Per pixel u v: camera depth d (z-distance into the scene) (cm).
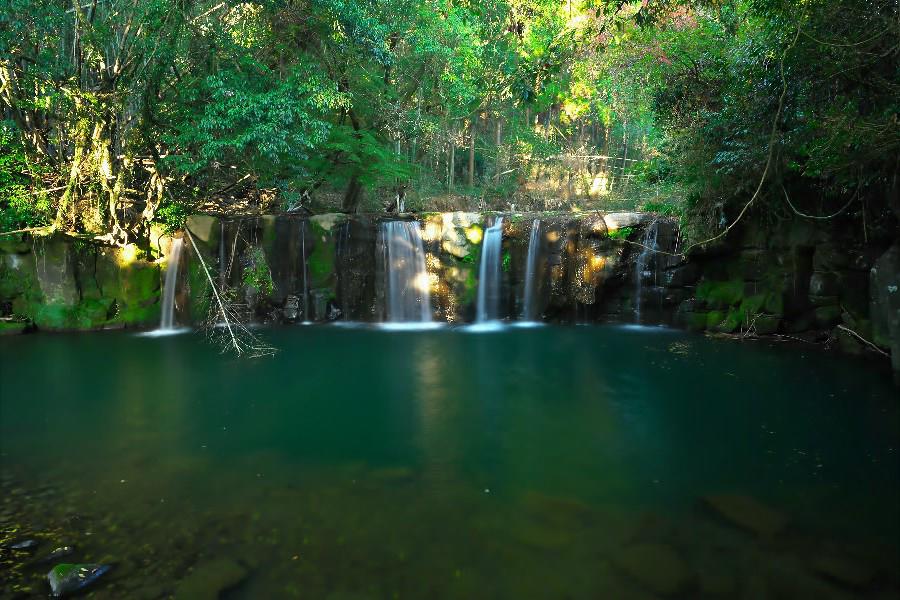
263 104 1230
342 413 744
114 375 951
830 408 729
